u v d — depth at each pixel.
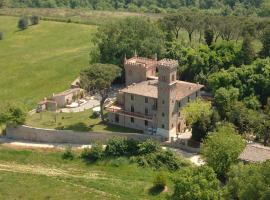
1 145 138.50
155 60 158.12
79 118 151.38
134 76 152.50
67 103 162.62
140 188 114.12
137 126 142.38
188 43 190.62
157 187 113.25
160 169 123.50
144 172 122.50
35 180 115.56
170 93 133.50
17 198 105.50
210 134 122.69
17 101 165.62
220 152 110.81
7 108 142.75
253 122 131.50
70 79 189.00
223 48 166.25
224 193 92.69
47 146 137.75
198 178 93.69
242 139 117.88
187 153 130.62
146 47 169.25
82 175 122.19
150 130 139.75
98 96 168.75
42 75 195.75
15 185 111.94
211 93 156.50
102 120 147.50
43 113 156.75
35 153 133.62
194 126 132.50
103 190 112.62
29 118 152.50
